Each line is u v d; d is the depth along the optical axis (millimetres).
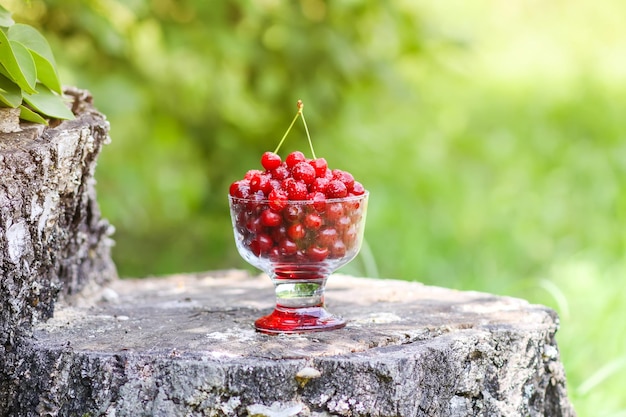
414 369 1836
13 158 1896
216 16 3869
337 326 2039
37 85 2217
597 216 5527
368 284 2627
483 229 5242
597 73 8398
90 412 1828
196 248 4676
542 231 5371
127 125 4203
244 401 1790
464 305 2311
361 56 4047
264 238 1942
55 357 1864
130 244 4672
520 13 9602
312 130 4402
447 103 7047
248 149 4445
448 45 4195
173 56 3887
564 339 3277
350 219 1961
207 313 2248
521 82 8305
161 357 1828
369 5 4055
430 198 5445
